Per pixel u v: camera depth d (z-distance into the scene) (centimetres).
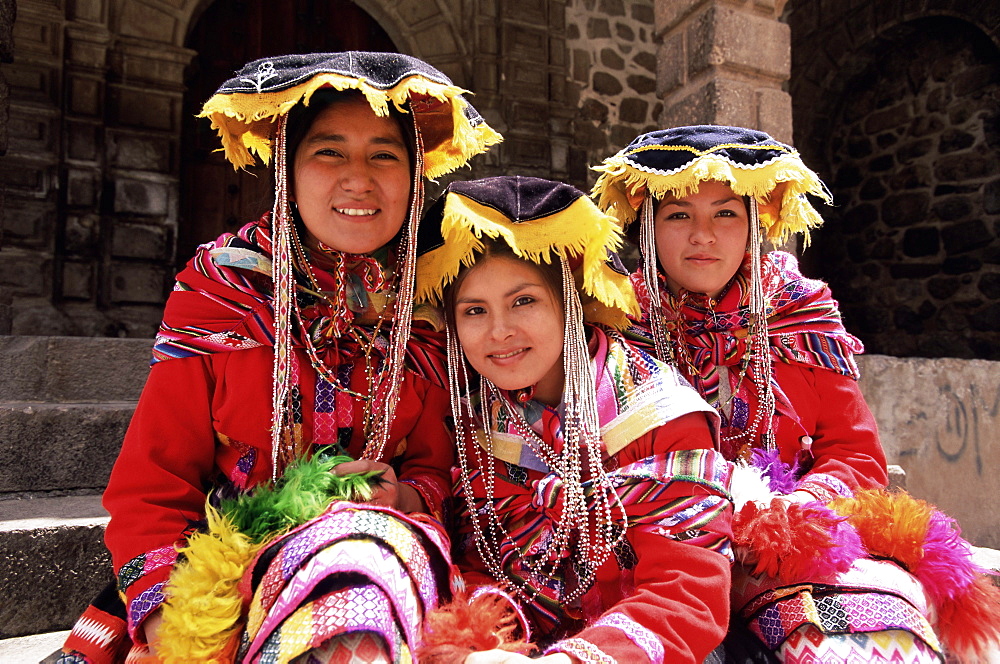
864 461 150
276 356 120
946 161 642
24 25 526
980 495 292
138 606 103
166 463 119
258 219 137
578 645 98
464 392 138
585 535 118
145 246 559
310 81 113
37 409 193
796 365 157
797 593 117
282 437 124
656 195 154
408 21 653
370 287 131
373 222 123
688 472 115
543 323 122
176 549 103
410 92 129
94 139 546
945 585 127
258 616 90
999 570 179
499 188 125
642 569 113
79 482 198
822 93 729
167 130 572
